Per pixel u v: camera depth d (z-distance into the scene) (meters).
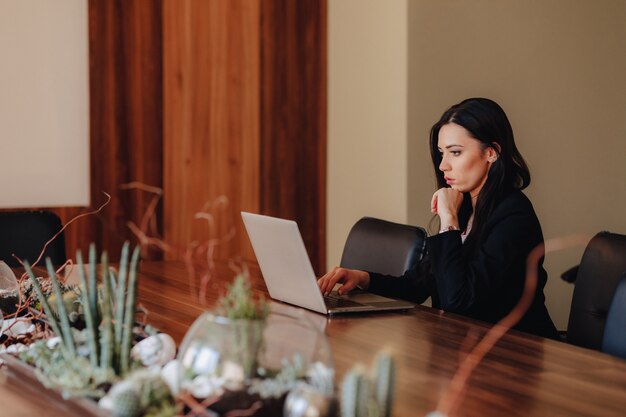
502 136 2.83
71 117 4.66
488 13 4.90
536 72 5.05
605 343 2.20
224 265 3.50
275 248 2.50
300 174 5.18
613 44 5.27
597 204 5.29
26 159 4.56
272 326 1.38
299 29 5.12
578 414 1.55
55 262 3.71
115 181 4.67
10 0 4.48
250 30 4.98
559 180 5.16
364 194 5.01
